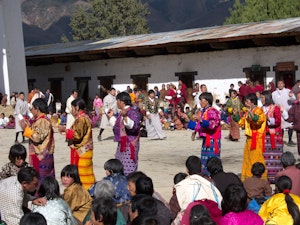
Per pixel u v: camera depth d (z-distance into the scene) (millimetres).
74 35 80812
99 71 36719
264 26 30781
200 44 31078
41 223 6332
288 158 10375
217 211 7961
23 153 9609
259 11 52812
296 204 8227
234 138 21703
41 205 8250
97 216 6645
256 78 29719
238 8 59219
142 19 79062
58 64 39094
